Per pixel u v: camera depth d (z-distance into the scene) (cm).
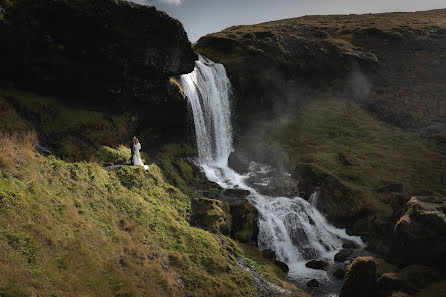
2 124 1580
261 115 3962
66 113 1989
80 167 1719
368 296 1727
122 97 2300
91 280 1180
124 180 1916
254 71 4069
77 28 1983
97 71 2130
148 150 2594
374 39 4938
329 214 2684
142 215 1738
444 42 4591
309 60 4456
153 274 1441
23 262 1031
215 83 3628
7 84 1838
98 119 2131
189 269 1602
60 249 1189
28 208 1223
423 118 3794
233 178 2939
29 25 1823
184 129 2945
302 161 3253
